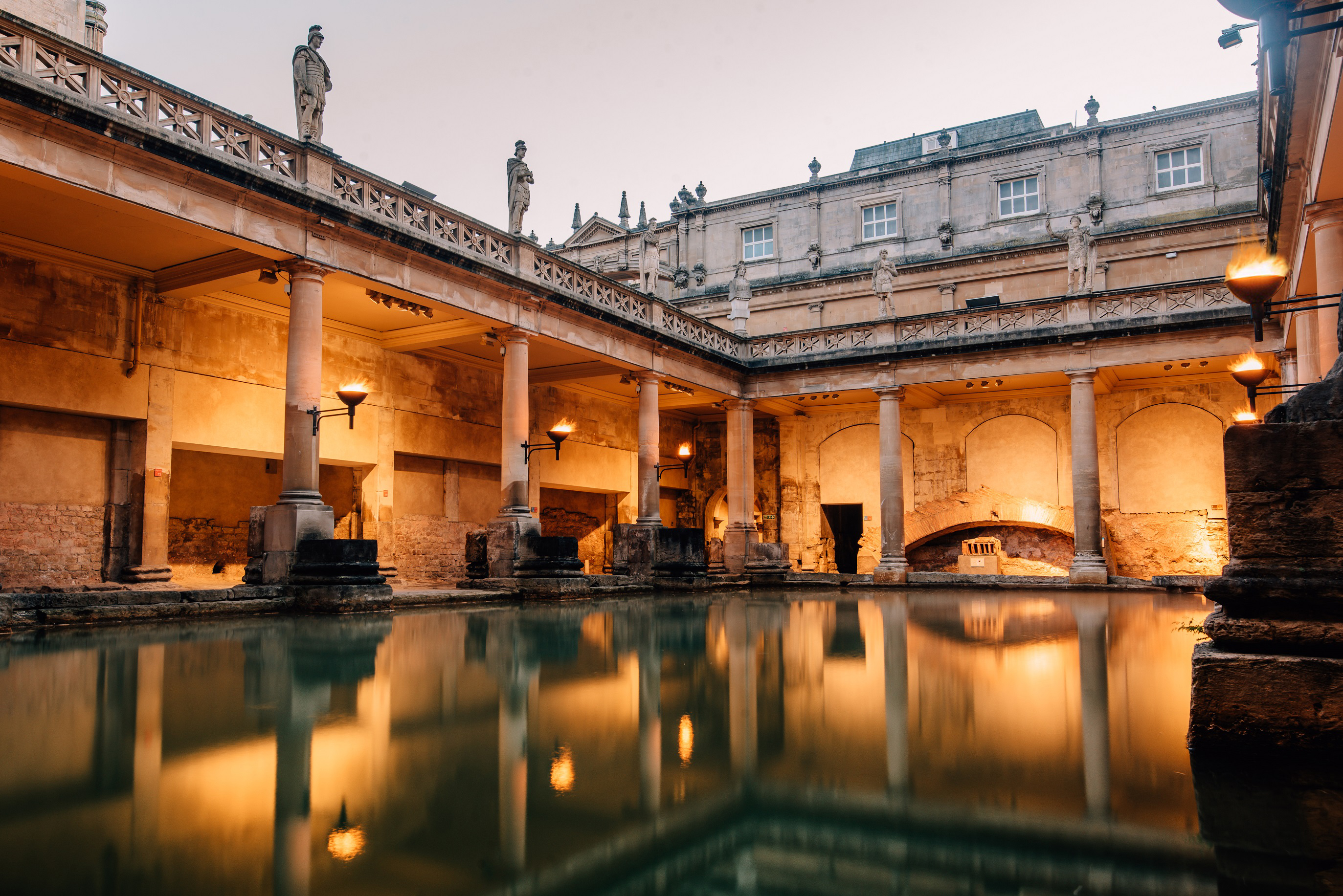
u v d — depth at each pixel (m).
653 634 8.28
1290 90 10.23
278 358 18.30
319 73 14.27
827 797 2.55
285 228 13.60
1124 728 3.66
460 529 22.98
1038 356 23.56
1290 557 3.71
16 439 14.51
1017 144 30.00
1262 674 3.38
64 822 2.25
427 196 24.17
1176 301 22.22
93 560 15.35
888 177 32.16
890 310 25.70
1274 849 2.13
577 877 1.87
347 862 1.95
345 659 6.14
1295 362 19.66
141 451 15.79
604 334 20.98
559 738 3.36
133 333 15.66
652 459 22.59
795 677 5.21
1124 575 25.95
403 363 21.11
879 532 29.72
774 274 33.72
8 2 16.08
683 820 2.30
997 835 2.22
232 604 11.20
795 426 31.47
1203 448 25.41
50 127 10.76
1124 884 1.86
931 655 6.48
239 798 2.48
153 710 3.96
